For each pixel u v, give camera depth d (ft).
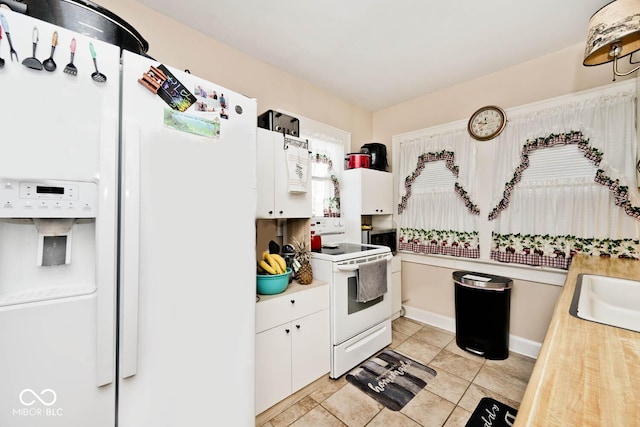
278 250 6.47
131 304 2.69
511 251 7.36
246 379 3.76
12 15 2.20
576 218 6.40
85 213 2.49
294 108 8.15
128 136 2.70
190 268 3.20
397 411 5.24
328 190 9.00
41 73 2.31
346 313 6.47
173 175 3.06
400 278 9.63
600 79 6.18
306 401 5.56
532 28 6.02
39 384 2.33
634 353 2.16
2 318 2.19
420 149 9.36
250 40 6.49
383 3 5.32
